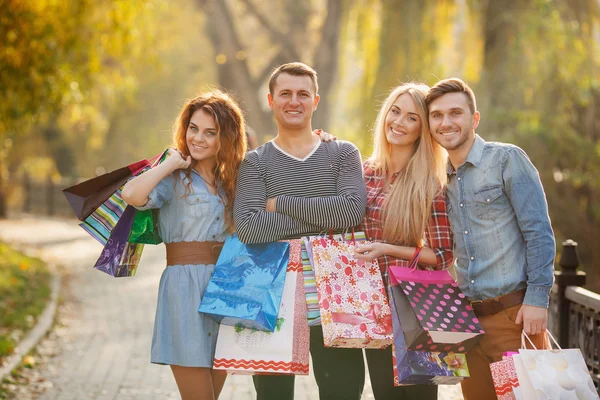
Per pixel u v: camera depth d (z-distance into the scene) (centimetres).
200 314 741
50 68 1828
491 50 2550
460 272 730
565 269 1048
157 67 2652
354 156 763
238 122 777
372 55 2850
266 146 771
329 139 774
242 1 4769
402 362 704
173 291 746
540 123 2405
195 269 751
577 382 654
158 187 741
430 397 756
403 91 765
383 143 780
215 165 781
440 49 2745
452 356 716
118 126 5862
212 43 4688
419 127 758
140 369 1257
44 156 5816
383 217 762
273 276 730
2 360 1252
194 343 736
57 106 1995
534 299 689
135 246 791
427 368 705
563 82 2462
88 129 5734
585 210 2481
